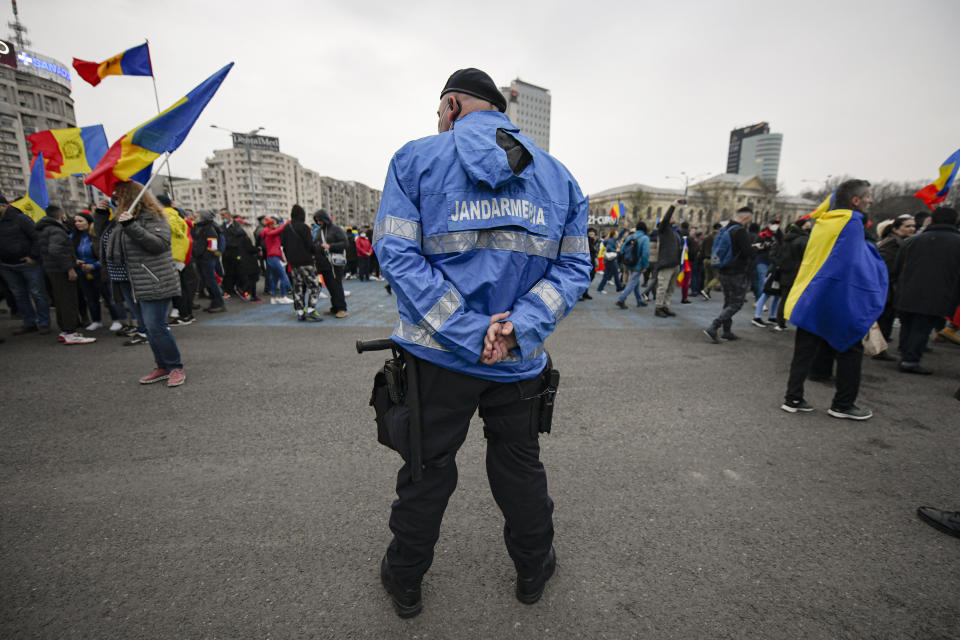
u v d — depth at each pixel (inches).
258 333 231.8
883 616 59.4
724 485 91.3
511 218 44.8
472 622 57.9
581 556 70.3
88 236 233.6
